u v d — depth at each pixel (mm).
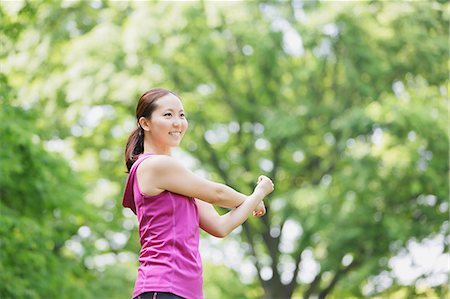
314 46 25375
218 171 27375
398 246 25594
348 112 25266
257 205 5164
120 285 20891
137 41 24875
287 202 25312
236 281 27438
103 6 26859
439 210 25766
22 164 16484
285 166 27750
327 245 25547
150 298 4762
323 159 27297
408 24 26219
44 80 25344
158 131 5074
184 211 4914
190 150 27203
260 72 26578
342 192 24984
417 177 24547
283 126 25500
